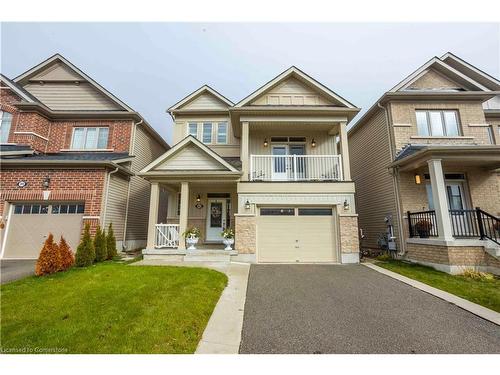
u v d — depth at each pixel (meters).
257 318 4.44
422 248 8.88
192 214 11.98
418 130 10.88
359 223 13.98
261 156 10.48
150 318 4.11
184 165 10.06
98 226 9.38
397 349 3.51
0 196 10.13
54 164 10.33
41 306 4.59
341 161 10.49
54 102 13.30
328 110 10.52
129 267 7.62
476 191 10.12
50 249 7.00
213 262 9.18
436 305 5.10
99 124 13.00
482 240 7.73
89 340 3.50
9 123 11.89
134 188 13.16
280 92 11.58
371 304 5.14
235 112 10.72
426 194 10.21
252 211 9.70
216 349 3.45
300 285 6.43
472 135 10.67
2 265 8.72
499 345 3.62
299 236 9.77
